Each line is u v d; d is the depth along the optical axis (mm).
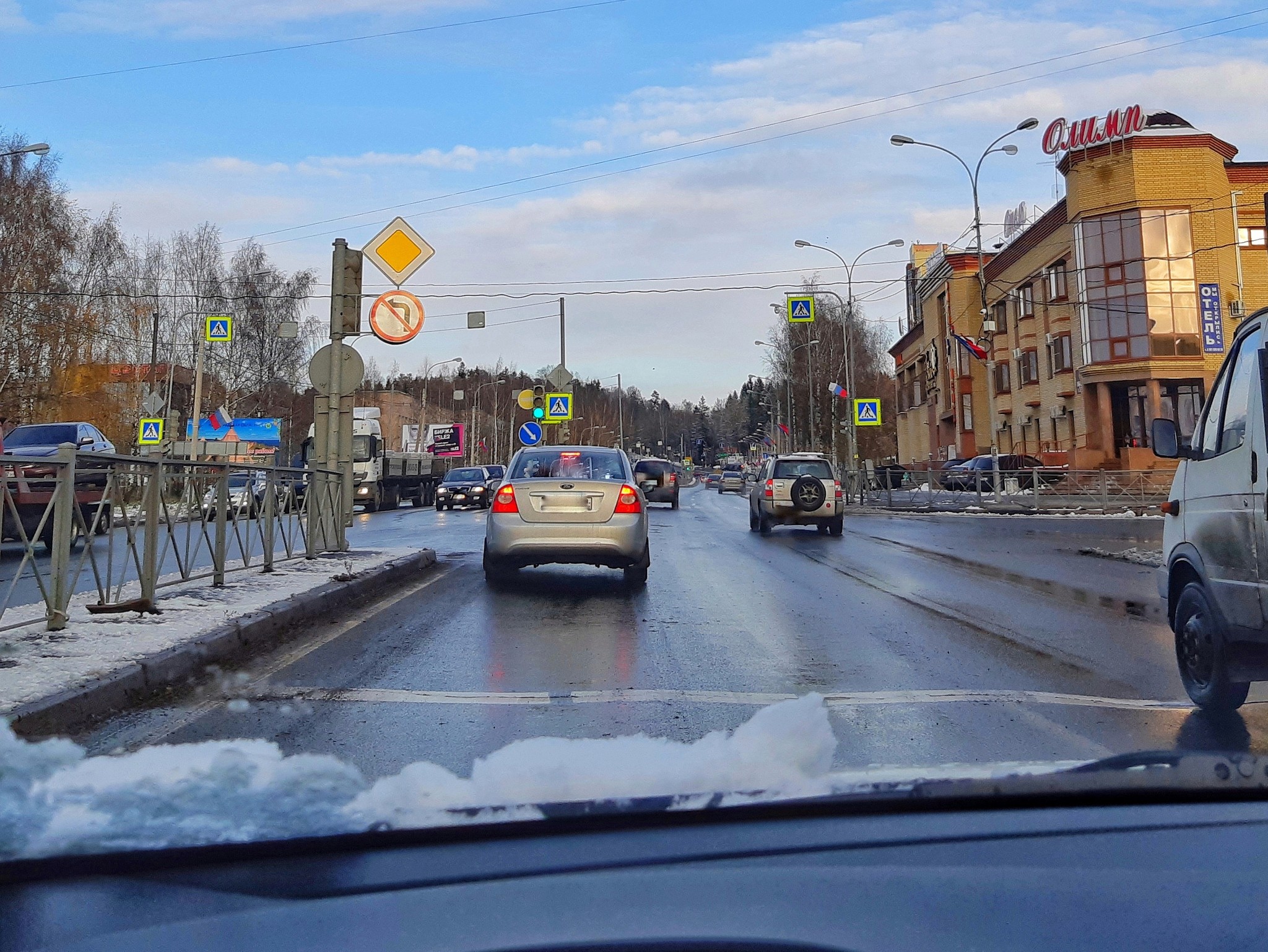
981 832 2303
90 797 2420
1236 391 5027
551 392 32406
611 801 2357
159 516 7715
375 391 100438
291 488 10852
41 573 6320
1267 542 4445
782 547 16156
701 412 196000
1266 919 1887
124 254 45344
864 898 1941
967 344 30094
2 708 4375
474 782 2580
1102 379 35094
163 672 5605
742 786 2533
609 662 6426
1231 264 34969
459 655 6656
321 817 2273
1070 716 4996
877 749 4344
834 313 65500
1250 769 2613
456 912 1882
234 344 50062
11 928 1910
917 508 31672
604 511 9883
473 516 29344
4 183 36844
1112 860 2145
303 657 6562
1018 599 9656
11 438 18328
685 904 1899
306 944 1788
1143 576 11773
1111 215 35156
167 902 2002
